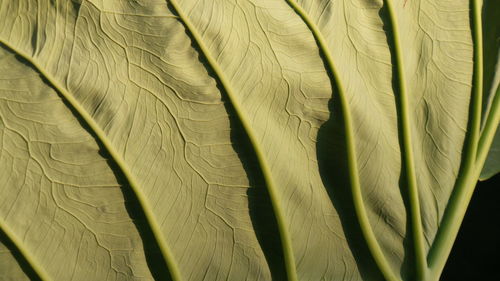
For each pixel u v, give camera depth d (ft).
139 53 2.51
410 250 2.66
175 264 2.52
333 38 2.62
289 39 2.60
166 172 2.53
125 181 2.50
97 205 2.49
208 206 2.55
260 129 2.57
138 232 2.51
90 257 2.48
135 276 2.50
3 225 2.43
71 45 2.48
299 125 2.60
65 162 2.47
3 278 2.43
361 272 2.62
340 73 2.62
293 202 2.59
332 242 2.61
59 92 2.47
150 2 2.51
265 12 2.58
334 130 2.62
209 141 2.55
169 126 2.53
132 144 2.51
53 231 2.46
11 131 2.44
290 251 2.58
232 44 2.56
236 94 2.56
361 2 2.66
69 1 2.47
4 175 2.43
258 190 2.57
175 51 2.52
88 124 2.48
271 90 2.58
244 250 2.56
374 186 2.64
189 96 2.53
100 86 2.49
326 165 2.62
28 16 2.46
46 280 2.45
